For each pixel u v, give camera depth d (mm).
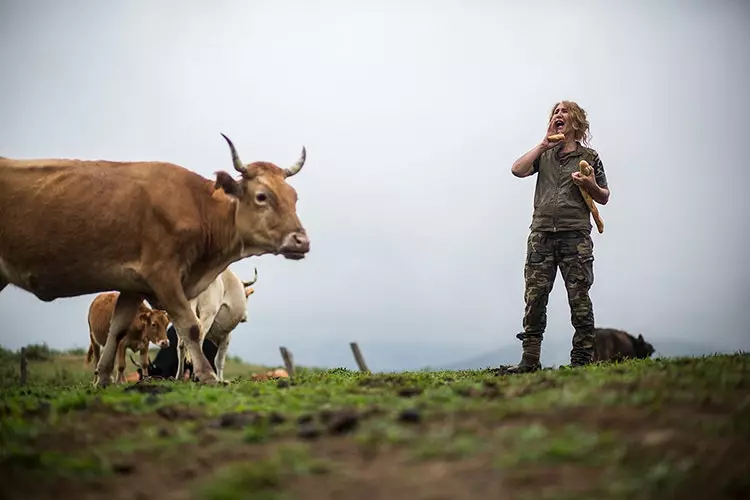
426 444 6207
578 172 11633
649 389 7711
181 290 11555
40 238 11367
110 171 11609
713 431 6113
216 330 17844
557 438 6105
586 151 11969
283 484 5660
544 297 11852
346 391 9305
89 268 11469
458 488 5383
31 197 11438
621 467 5539
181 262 11617
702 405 7004
